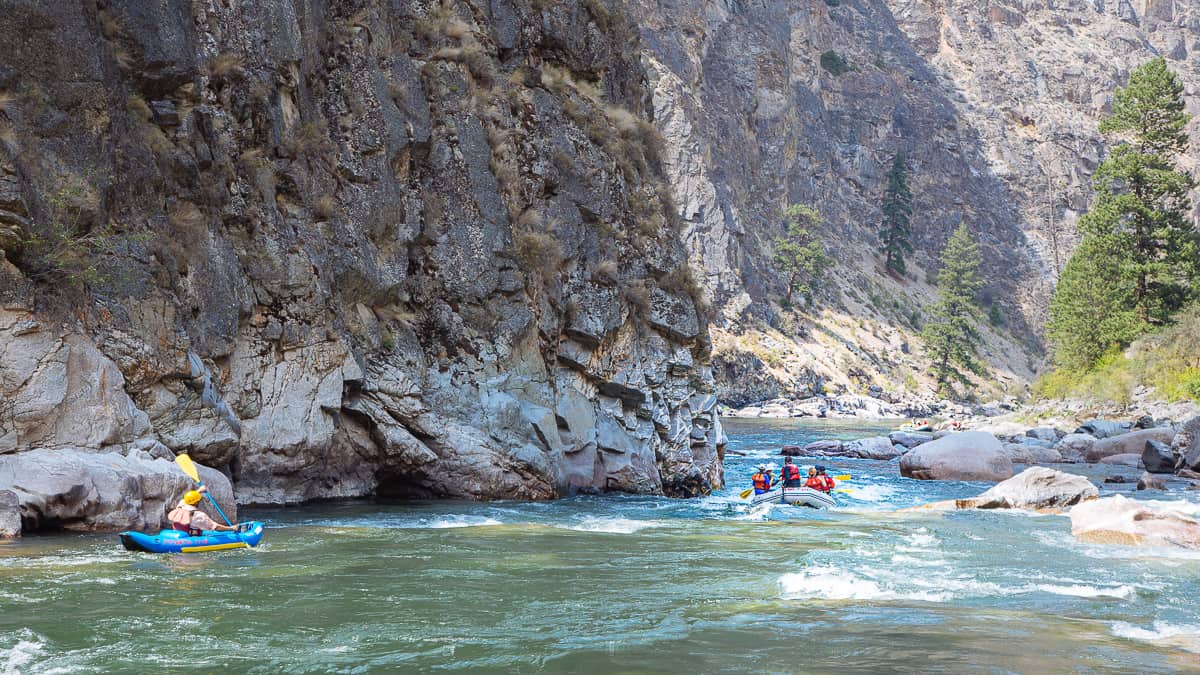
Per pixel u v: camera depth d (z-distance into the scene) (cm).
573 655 825
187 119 1700
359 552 1311
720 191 10400
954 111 16350
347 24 2098
